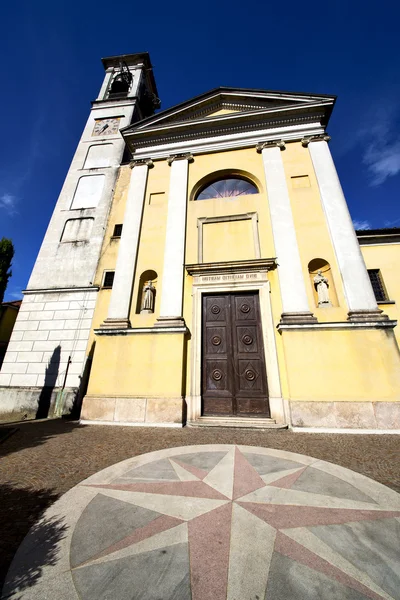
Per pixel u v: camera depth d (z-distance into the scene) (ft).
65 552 7.15
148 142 37.68
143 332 25.26
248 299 26.73
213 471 12.47
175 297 27.04
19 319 35.47
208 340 25.96
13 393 31.76
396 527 8.21
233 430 20.54
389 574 6.35
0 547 7.40
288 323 23.24
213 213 31.17
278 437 18.45
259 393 23.65
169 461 13.82
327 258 26.30
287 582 6.06
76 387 31.42
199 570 6.43
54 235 40.63
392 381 20.49
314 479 11.55
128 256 30.12
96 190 44.04
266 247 28.25
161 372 23.79
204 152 35.06
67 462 13.94
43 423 24.52
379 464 13.35
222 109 38.68
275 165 31.73
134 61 66.59
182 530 8.03
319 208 28.60
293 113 34.17
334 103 33.50
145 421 22.30
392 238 35.45
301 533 7.85
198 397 23.48
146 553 7.06
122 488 10.90
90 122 54.49
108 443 17.20
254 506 9.39
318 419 20.34
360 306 23.45
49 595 5.81
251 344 25.20
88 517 8.87
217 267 27.32
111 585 6.05
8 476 12.24
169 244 29.68
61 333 34.24
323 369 21.59
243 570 6.41
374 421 19.70
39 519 8.79
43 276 37.93
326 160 30.60
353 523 8.38
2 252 32.50
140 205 32.91
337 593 5.80
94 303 35.22
